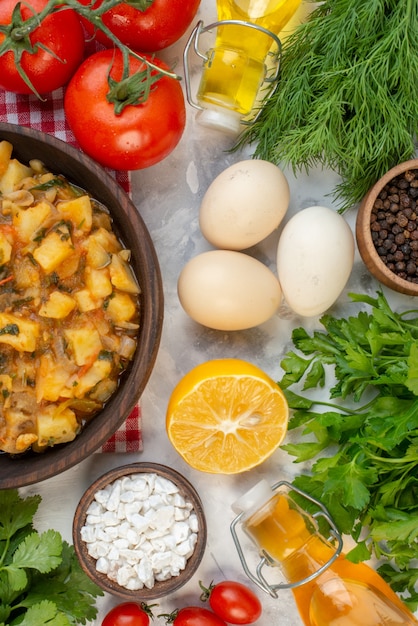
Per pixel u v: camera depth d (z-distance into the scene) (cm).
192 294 54
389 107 54
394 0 54
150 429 60
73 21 53
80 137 54
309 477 57
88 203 52
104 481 56
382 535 54
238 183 54
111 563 57
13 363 52
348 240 54
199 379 55
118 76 53
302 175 60
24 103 58
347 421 55
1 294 51
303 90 56
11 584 54
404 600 58
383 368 57
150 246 51
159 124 53
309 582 57
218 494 60
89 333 51
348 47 55
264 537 56
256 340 60
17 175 52
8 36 49
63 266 51
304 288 54
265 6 55
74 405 53
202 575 60
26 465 52
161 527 57
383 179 54
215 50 56
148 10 53
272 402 56
